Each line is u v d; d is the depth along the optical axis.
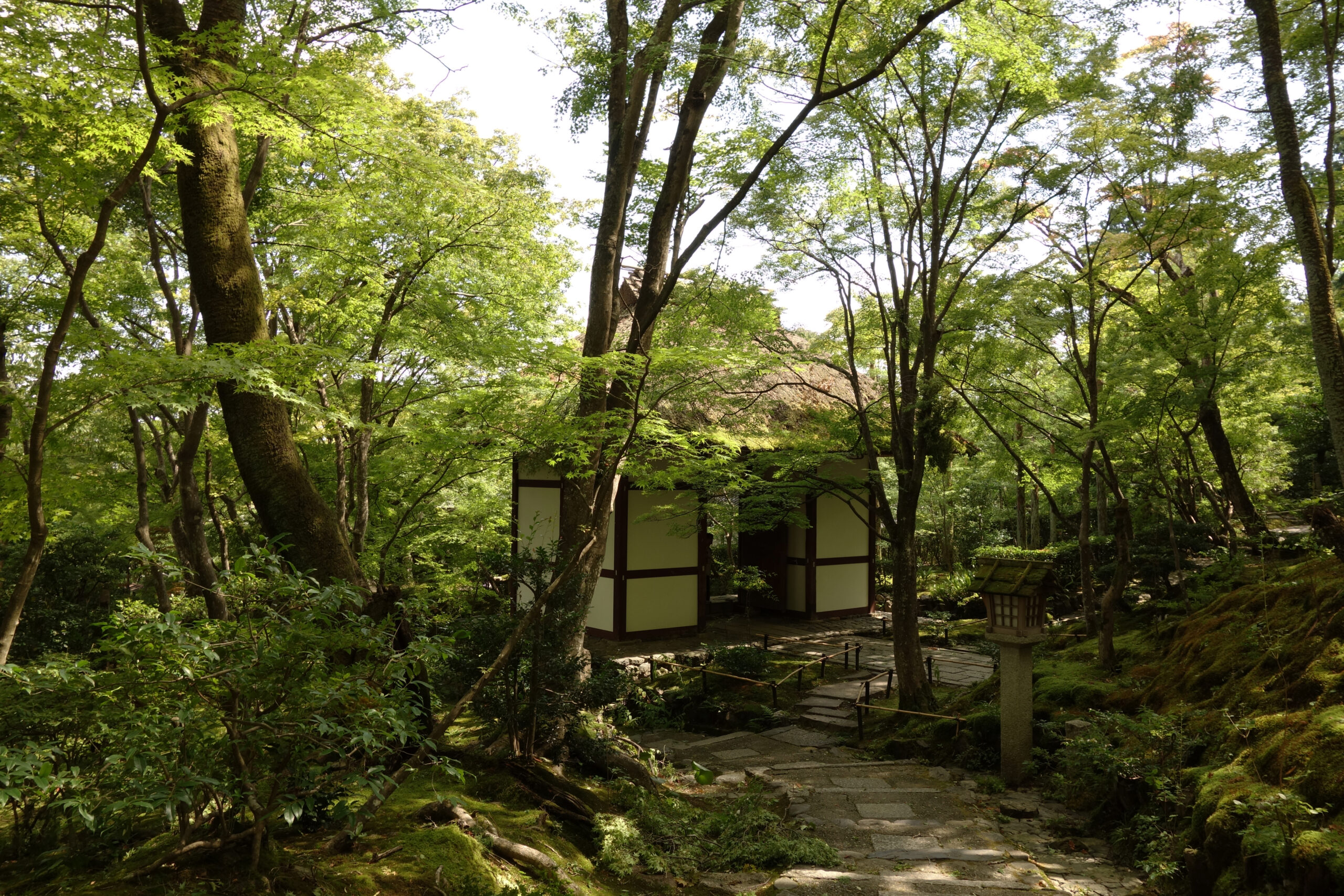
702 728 10.76
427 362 10.44
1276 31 6.52
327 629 4.00
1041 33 8.70
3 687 3.39
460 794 5.54
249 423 6.04
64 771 3.22
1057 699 8.60
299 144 5.62
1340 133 9.22
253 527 12.48
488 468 10.02
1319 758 4.57
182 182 6.03
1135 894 5.04
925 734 9.16
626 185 8.78
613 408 8.58
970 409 12.83
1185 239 9.79
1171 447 11.69
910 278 10.53
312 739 3.55
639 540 13.70
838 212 10.57
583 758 7.00
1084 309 11.13
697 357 6.30
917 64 9.40
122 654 3.46
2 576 12.09
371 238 8.58
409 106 11.87
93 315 8.72
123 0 5.21
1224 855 4.50
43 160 4.91
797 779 7.98
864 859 5.78
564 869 4.94
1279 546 10.51
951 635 15.09
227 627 3.64
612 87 9.08
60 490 6.97
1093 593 11.34
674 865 5.56
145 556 3.64
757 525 11.99
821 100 7.46
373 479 10.83
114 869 3.61
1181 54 10.20
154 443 9.55
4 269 7.71
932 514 22.11
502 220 9.16
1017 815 6.79
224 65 4.89
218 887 3.46
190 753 3.36
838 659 13.28
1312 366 10.59
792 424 12.98
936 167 10.00
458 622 6.69
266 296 8.74
